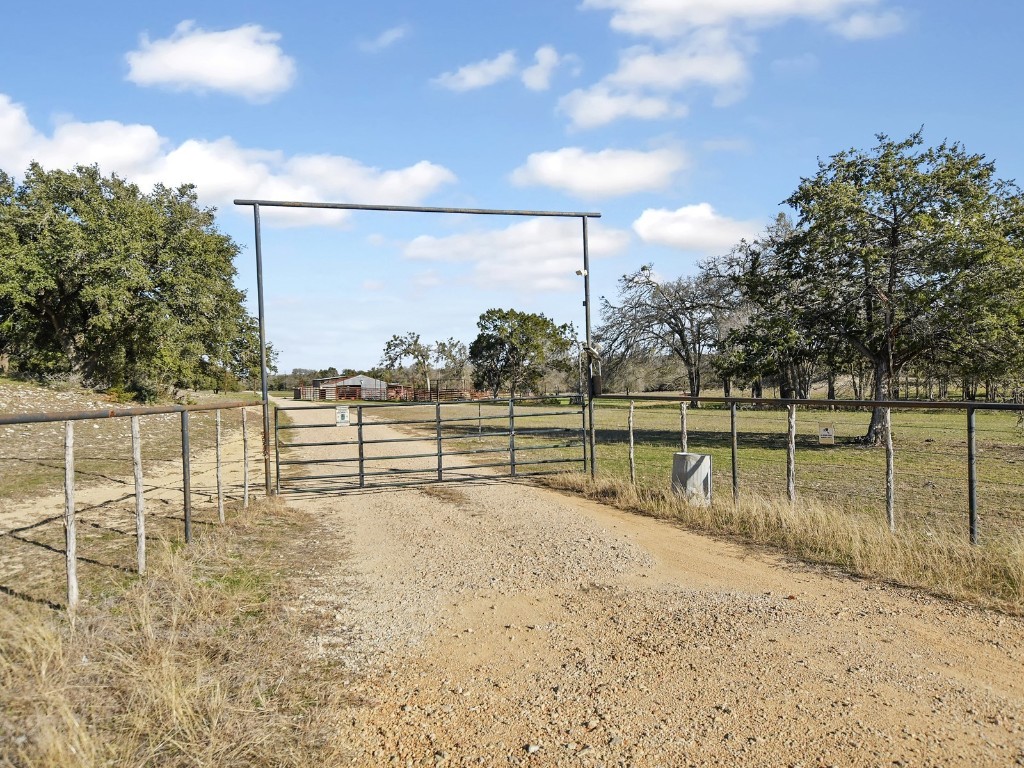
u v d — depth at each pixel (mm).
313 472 16625
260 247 12523
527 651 5582
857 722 4332
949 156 20875
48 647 4551
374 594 7070
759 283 23406
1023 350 19172
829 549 8406
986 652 5375
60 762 3479
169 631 5402
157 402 44375
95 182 41719
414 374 95438
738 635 5820
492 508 11734
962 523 9719
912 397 45281
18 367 40688
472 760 4000
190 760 3758
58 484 13492
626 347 46844
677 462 11367
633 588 7211
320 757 3969
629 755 4020
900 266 20828
